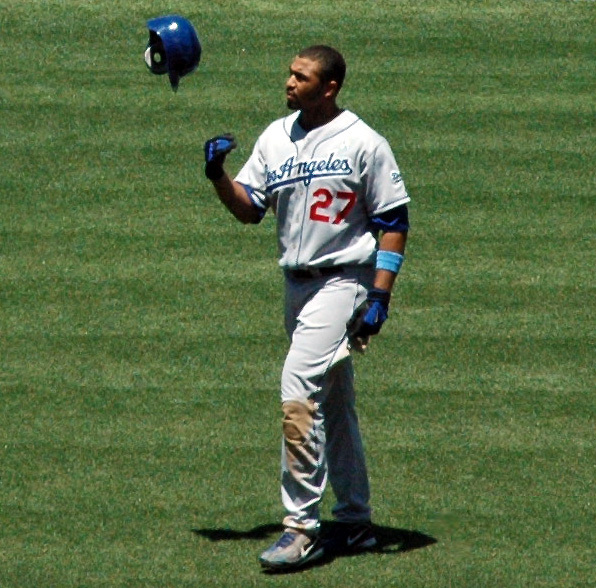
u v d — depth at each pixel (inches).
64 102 1577.3
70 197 1378.0
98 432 949.2
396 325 1133.1
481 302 1179.3
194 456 914.7
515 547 802.2
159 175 1425.9
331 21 1792.6
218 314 1149.1
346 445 793.6
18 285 1197.7
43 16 1774.1
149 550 793.6
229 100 1588.3
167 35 820.6
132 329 1120.2
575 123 1566.2
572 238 1312.7
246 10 1808.6
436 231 1322.6
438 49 1736.0
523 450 928.9
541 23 1807.3
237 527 823.7
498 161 1475.1
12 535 808.3
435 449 928.9
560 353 1086.4
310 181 761.0
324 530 826.8
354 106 1587.1
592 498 862.5
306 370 763.4
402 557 791.1
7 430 950.4
